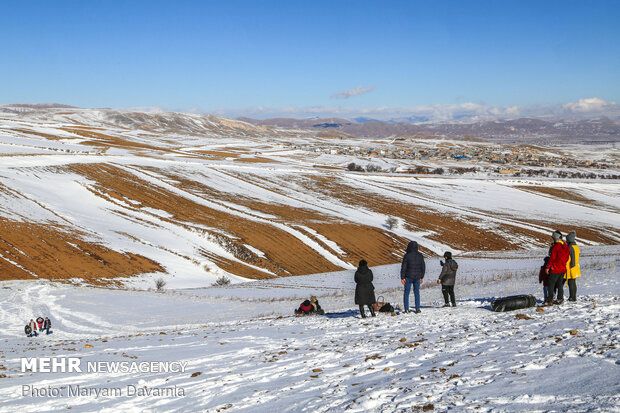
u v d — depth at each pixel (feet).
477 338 32.17
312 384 25.36
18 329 84.02
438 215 323.78
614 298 41.29
